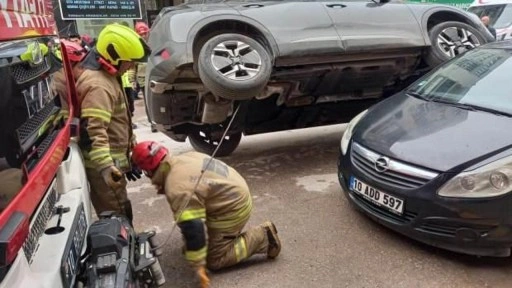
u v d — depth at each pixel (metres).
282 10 4.20
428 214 2.83
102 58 2.79
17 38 1.80
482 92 3.49
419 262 2.91
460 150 2.86
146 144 2.72
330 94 4.66
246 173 4.77
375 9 4.50
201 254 2.59
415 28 4.55
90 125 2.73
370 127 3.50
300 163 5.02
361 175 3.25
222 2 4.62
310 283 2.76
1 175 1.49
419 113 3.48
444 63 4.19
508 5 11.67
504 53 3.85
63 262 1.78
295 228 3.44
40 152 1.94
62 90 2.53
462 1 12.91
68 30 9.90
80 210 2.23
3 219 1.41
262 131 4.97
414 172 2.90
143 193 4.35
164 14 4.39
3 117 1.57
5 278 1.39
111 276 1.91
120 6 10.19
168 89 4.08
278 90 4.27
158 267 2.30
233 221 2.79
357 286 2.71
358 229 3.37
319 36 4.11
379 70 4.57
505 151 2.73
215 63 3.73
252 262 3.01
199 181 2.61
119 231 2.17
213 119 4.32
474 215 2.68
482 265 2.86
